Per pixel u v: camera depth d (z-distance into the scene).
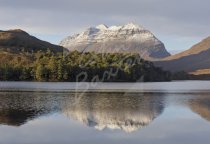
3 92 147.12
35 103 103.69
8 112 82.00
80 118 75.81
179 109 93.62
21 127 63.16
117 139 55.06
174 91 175.25
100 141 53.53
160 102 113.38
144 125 68.06
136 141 53.78
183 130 62.81
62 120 72.19
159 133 60.16
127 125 67.88
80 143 52.03
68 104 103.12
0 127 62.66
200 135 58.41
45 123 68.00
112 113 84.81
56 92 151.88
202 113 85.50
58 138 55.06
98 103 108.00
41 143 51.72
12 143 51.50
